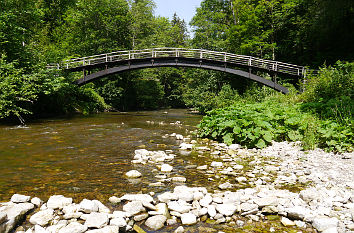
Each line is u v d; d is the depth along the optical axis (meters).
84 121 13.29
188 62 19.14
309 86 11.20
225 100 20.19
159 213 2.79
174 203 3.01
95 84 25.42
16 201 3.00
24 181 3.86
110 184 3.81
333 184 3.77
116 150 6.32
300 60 22.72
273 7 24.20
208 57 19.72
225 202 3.07
